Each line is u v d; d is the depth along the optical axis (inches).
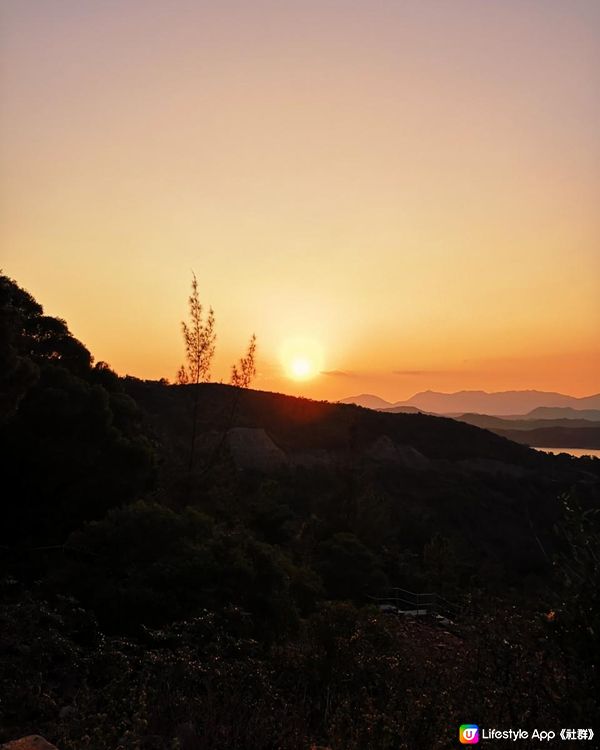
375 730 211.5
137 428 1146.7
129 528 555.2
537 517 2511.1
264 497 1174.3
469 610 260.4
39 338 1131.3
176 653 330.6
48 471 848.3
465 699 210.2
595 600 171.5
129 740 207.8
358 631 353.7
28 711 282.2
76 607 470.3
